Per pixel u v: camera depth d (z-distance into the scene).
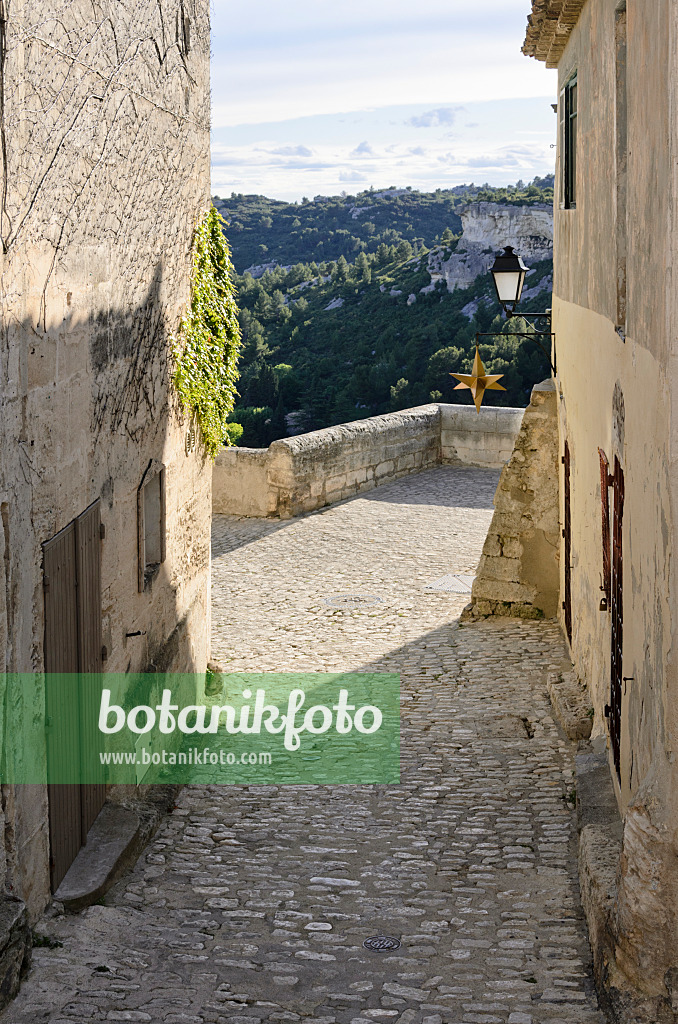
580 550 9.76
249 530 17.28
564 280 10.91
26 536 5.14
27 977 4.91
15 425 4.95
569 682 9.95
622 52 6.76
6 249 4.75
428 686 10.57
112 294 6.62
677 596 4.42
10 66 4.69
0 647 4.84
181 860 6.67
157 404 7.91
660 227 4.84
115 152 6.47
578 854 6.42
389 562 15.48
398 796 7.84
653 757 4.95
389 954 5.30
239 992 4.85
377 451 19.89
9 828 5.05
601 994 4.73
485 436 21.30
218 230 9.54
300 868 6.56
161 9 7.45
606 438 7.34
